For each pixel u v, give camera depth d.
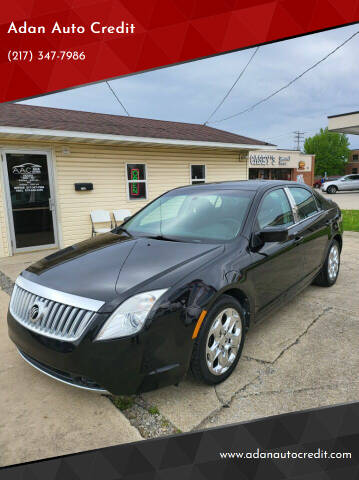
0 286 5.02
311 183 32.47
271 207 3.39
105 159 8.48
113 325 1.99
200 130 12.29
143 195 9.35
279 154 28.88
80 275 2.40
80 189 8.02
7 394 2.42
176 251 2.68
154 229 3.30
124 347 1.97
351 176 29.20
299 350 2.94
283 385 2.46
